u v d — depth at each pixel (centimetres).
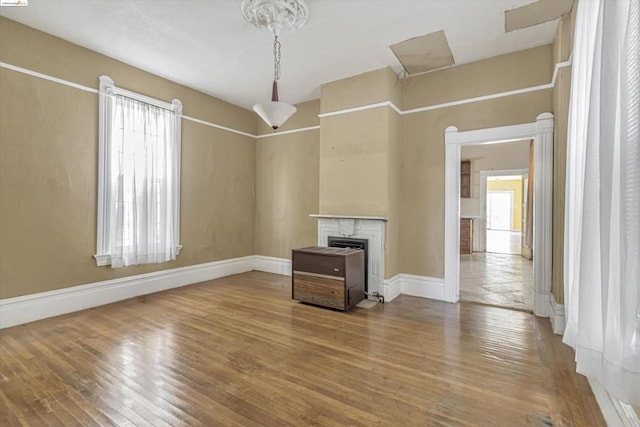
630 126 122
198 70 404
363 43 337
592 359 156
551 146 324
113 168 371
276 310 349
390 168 395
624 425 144
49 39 322
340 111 425
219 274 509
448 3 272
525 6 275
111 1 271
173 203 435
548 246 326
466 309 356
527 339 272
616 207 137
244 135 552
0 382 203
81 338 271
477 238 833
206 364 228
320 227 436
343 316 331
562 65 288
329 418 170
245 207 555
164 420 167
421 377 211
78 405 180
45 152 320
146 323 308
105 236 365
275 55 360
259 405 181
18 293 303
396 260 413
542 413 172
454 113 387
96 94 357
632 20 122
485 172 820
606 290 137
